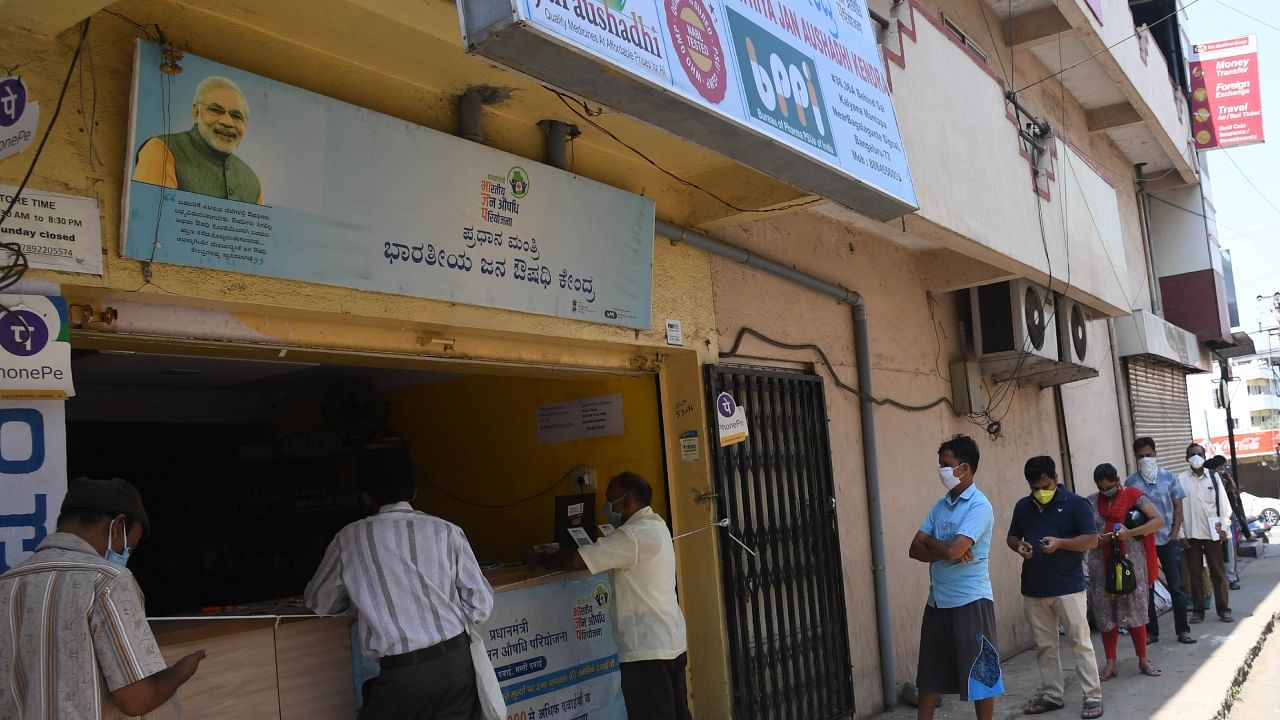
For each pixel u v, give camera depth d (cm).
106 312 328
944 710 716
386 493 391
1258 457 3747
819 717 641
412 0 340
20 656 262
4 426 288
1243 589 1280
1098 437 1370
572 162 513
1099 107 1434
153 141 319
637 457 595
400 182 399
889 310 836
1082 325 1105
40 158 299
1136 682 751
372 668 411
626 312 520
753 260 632
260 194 349
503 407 658
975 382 948
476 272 432
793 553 643
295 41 383
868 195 503
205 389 695
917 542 575
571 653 513
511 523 648
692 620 573
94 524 282
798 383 675
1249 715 680
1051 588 670
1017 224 793
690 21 377
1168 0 1748
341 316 388
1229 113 1747
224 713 361
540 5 296
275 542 761
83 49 314
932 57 680
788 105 434
